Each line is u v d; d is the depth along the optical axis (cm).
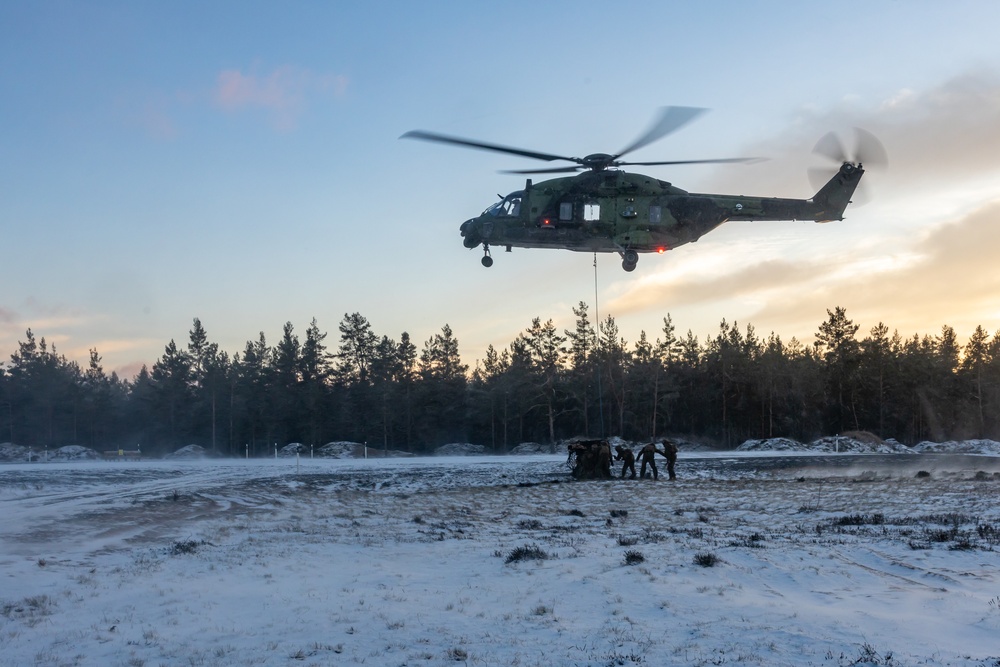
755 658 819
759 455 6150
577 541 1681
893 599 1080
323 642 927
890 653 823
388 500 2889
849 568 1295
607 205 2770
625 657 838
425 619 1034
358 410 9612
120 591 1235
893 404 9012
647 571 1282
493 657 855
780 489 2961
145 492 3058
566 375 8788
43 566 1473
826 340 9019
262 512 2531
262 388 9869
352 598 1168
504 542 1702
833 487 2978
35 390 10531
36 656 888
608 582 1220
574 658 844
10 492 3086
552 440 8469
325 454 8119
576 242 2830
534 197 2808
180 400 10169
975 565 1290
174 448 10050
